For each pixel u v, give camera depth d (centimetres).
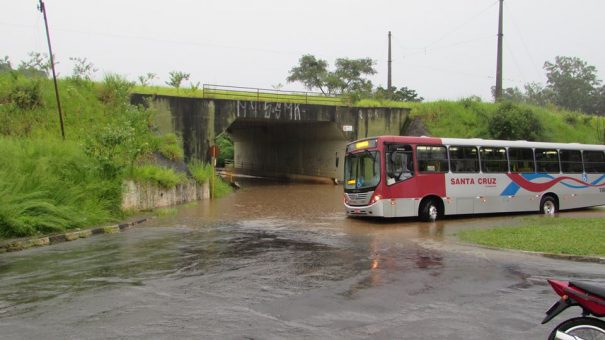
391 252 1133
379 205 1675
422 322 620
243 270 935
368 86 5969
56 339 561
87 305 700
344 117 3588
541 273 899
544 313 658
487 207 1866
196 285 817
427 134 3534
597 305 459
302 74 6175
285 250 1163
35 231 1355
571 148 2102
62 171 1717
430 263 998
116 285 820
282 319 632
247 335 571
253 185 3825
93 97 2920
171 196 2347
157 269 948
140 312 664
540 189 1997
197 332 582
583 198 2111
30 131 2519
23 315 654
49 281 852
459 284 816
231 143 7188
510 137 3553
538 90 7575
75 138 2536
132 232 1506
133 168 2064
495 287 797
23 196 1413
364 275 887
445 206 1780
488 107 3850
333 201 2558
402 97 6169
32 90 2706
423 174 1750
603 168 2180
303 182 4197
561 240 1180
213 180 2817
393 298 732
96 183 1753
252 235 1421
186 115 3106
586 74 7606
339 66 6147
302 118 3456
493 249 1163
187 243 1274
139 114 2327
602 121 4244
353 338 562
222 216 1930
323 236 1401
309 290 781
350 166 1828
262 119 3434
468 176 1834
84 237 1412
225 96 3341
